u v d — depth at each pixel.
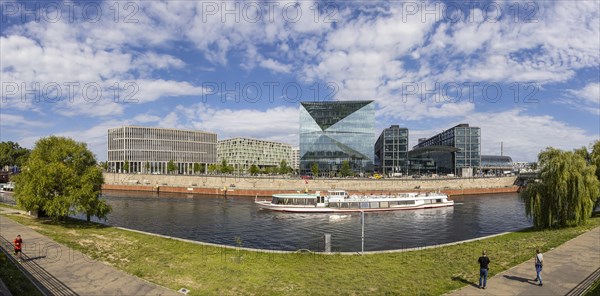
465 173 168.88
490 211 91.69
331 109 187.88
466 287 25.83
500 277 27.98
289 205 91.00
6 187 141.38
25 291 24.80
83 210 54.19
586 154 68.94
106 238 45.28
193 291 25.33
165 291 25.30
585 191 51.47
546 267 30.52
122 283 26.92
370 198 93.62
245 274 29.52
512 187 155.12
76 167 57.81
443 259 34.53
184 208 98.31
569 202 51.38
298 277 28.73
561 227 51.66
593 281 26.75
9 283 25.91
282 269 31.17
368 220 78.06
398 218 80.94
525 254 35.38
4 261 31.84
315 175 172.00
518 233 50.00
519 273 28.89
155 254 36.78
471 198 128.00
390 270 30.75
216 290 25.58
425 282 27.09
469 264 32.41
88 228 53.00
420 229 66.69
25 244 39.72
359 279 28.11
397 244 53.91
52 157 57.44
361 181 145.00
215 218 80.44
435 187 146.88
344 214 87.75
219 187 150.25
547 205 52.06
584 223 51.75
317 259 34.97
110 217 81.50
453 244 42.56
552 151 53.66
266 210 93.38
